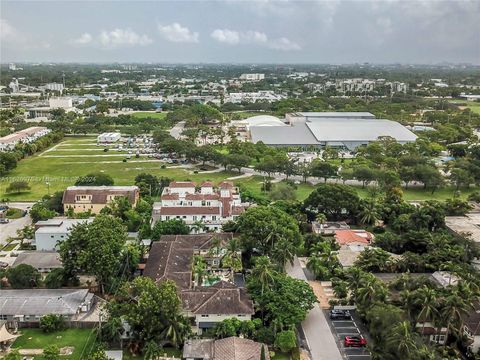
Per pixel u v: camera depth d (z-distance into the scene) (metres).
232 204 185.62
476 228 165.12
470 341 104.44
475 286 114.44
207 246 150.38
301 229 177.75
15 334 111.19
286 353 104.50
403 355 88.56
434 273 135.88
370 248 149.38
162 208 177.38
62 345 106.62
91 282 135.75
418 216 167.62
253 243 146.62
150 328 103.00
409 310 103.88
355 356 103.56
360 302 112.56
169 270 130.50
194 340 103.56
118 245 130.12
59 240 153.25
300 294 115.62
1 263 144.62
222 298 113.88
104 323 110.94
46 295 120.31
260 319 111.62
